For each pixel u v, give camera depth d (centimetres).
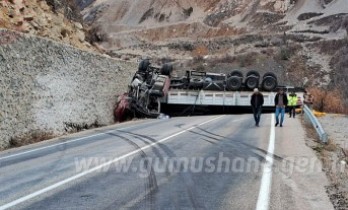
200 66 6394
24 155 1362
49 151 1424
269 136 1608
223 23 10019
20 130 1769
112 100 2845
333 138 1759
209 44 8469
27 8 2462
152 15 11431
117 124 2609
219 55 7169
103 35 9662
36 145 1642
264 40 7806
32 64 1894
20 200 771
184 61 7006
